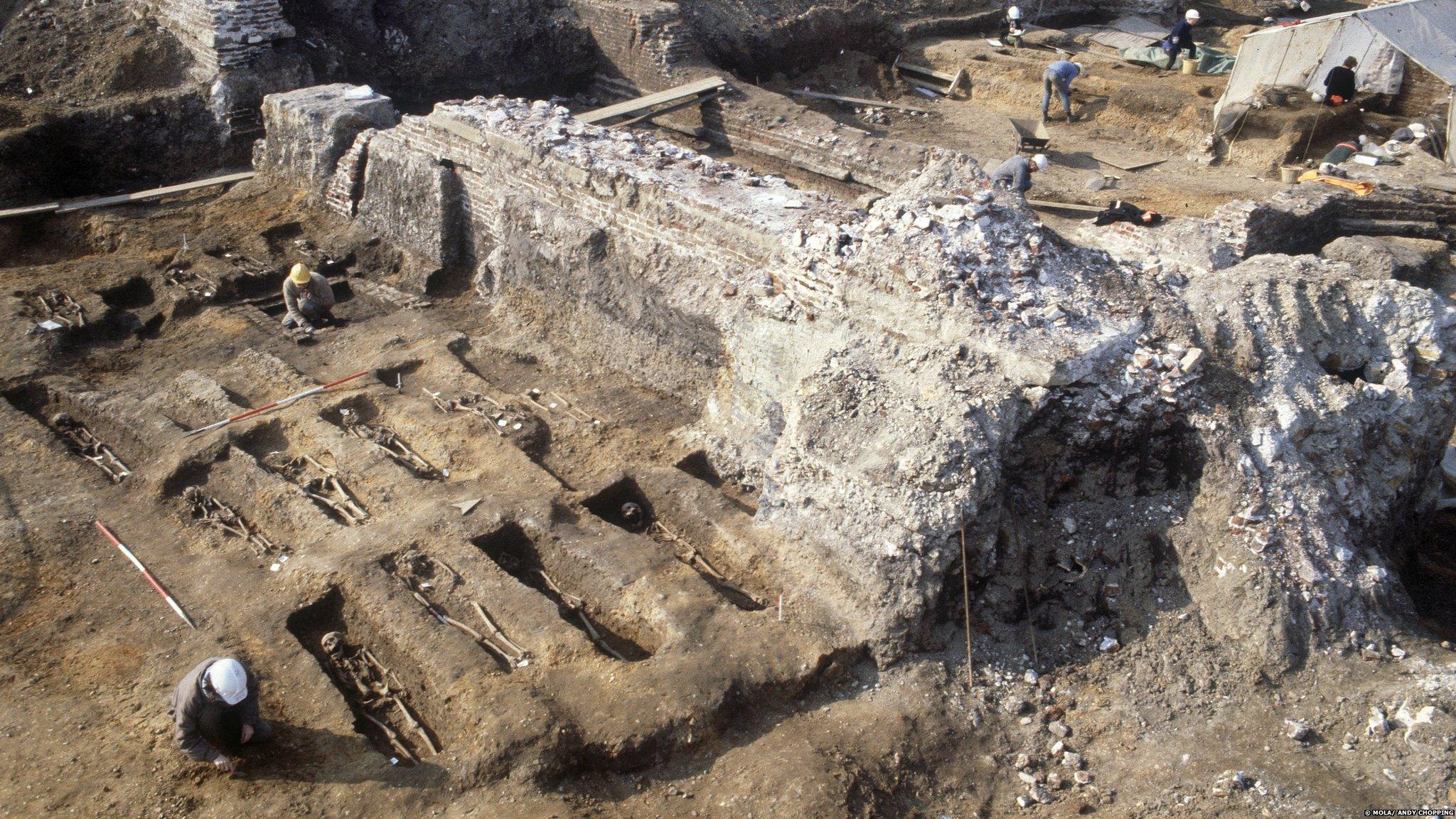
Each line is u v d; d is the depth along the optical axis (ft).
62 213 40.16
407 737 18.92
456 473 25.45
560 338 32.04
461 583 21.36
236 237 37.91
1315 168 46.80
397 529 22.74
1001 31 68.64
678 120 52.26
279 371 29.35
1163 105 53.36
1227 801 17.12
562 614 21.31
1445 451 25.05
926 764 18.31
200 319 33.17
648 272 29.09
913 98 61.11
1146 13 72.74
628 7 54.13
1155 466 21.36
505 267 33.40
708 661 19.16
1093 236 33.40
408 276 36.63
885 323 23.21
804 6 62.85
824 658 19.48
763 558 21.95
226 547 23.18
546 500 23.68
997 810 17.74
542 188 32.12
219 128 45.80
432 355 30.63
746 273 26.61
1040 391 20.72
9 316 31.45
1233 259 30.63
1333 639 19.43
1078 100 56.75
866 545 20.20
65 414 27.94
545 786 17.15
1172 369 21.12
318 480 25.07
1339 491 21.22
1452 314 22.43
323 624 21.48
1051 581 20.92
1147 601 20.51
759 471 25.81
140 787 17.10
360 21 51.90
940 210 23.53
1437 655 19.24
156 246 37.06
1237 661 19.38
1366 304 22.79
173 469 24.97
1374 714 18.11
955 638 20.25
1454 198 40.42
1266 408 21.11
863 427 21.13
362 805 16.88
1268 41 50.62
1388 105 51.96
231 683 16.66
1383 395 22.02
